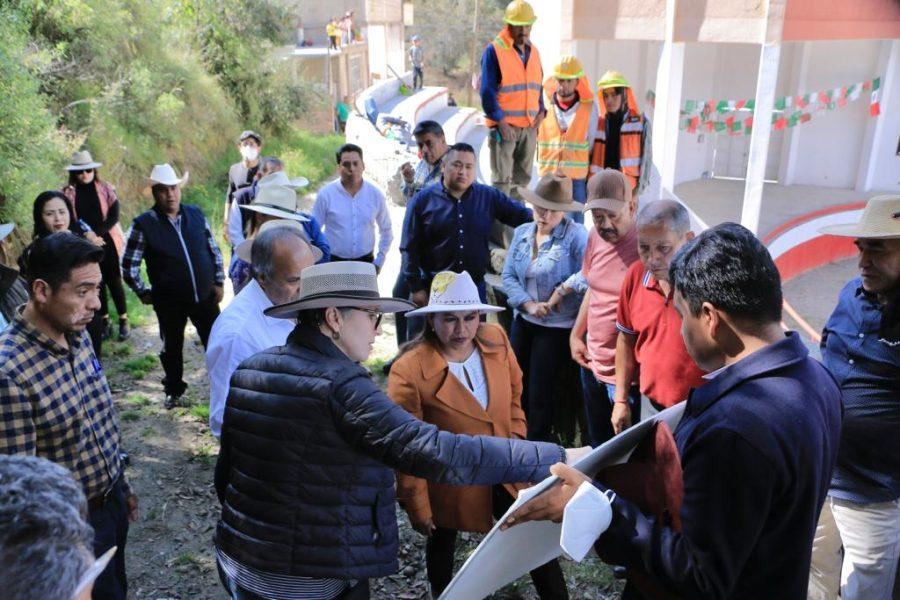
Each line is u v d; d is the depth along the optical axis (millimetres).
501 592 3795
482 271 5426
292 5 19641
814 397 1763
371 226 6605
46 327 2658
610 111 7055
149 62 13797
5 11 9586
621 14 8734
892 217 2672
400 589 3895
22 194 8188
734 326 1812
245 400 2453
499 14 47594
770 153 14656
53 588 1183
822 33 8086
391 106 24297
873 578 2955
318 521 2359
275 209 5152
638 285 3424
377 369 6523
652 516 1941
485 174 11938
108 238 7000
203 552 4262
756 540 1711
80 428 2752
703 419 1779
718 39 8078
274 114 18234
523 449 2445
